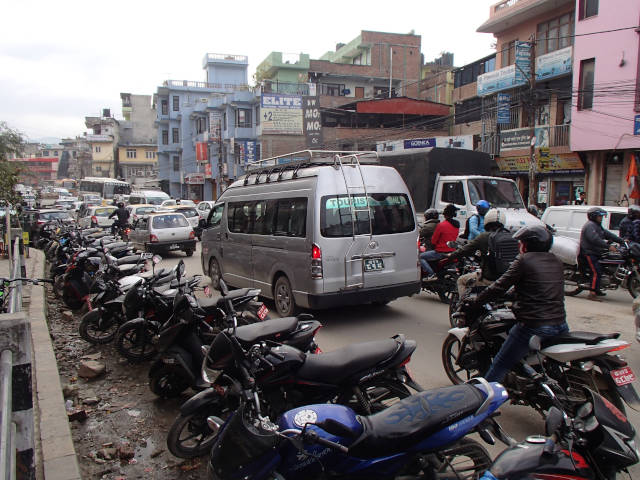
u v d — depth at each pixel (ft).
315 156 26.08
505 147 78.23
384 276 24.72
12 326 8.14
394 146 92.58
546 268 12.78
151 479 12.33
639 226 31.37
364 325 24.80
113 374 19.88
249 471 8.48
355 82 149.18
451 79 126.00
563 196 72.02
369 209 24.52
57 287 34.68
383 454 8.55
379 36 150.41
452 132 103.65
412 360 19.35
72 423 15.47
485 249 19.13
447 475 8.99
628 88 60.03
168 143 185.26
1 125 56.70
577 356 12.05
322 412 8.71
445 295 28.58
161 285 20.33
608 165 64.85
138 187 196.95
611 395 12.32
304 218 24.02
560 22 73.31
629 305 28.53
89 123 259.60
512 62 83.15
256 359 11.00
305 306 24.17
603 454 8.25
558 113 72.74
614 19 61.11
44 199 149.18
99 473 12.60
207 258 35.35
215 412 13.03
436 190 44.04
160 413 16.11
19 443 8.16
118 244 34.58
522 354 13.08
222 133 142.72
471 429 8.75
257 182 29.30
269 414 12.07
